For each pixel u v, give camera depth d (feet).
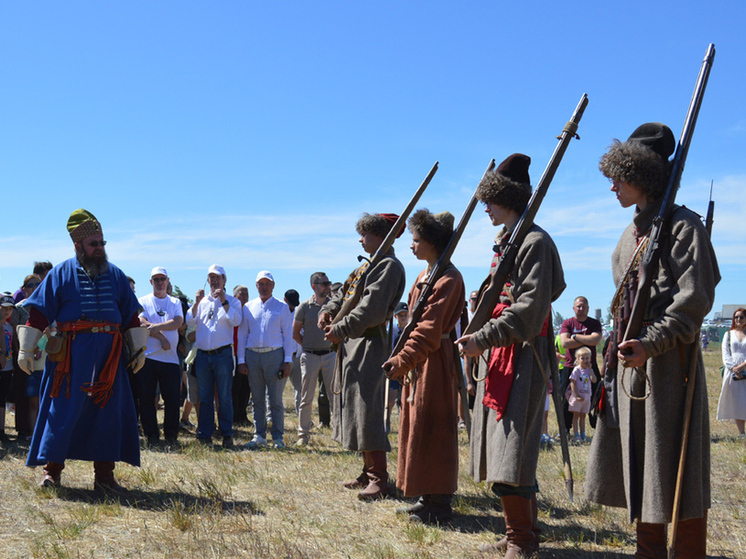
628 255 11.00
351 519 15.07
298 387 31.81
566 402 30.76
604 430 11.00
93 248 16.51
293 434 31.42
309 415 28.17
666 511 9.92
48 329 17.28
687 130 10.57
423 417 14.85
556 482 19.97
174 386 27.22
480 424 12.78
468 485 19.36
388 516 15.47
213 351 26.96
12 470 18.67
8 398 27.25
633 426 10.44
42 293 16.17
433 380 14.96
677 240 10.04
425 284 15.05
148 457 22.59
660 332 9.77
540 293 11.89
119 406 16.22
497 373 12.47
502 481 11.84
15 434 27.43
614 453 10.92
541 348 12.37
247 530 13.65
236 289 33.17
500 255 12.73
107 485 16.38
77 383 15.83
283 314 27.84
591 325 30.71
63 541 12.42
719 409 32.55
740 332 32.68
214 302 27.14
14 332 25.49
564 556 12.87
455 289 14.84
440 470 14.78
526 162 13.42
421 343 14.48
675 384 10.14
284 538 13.24
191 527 13.52
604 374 10.96
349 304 17.40
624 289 10.71
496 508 16.74
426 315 14.62
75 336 16.05
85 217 16.51
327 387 28.17
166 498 15.89
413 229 15.43
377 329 17.53
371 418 17.24
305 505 16.11
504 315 11.99
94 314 16.16
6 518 13.79
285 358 27.58
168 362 27.09
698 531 10.40
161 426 32.07
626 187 10.71
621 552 13.21
